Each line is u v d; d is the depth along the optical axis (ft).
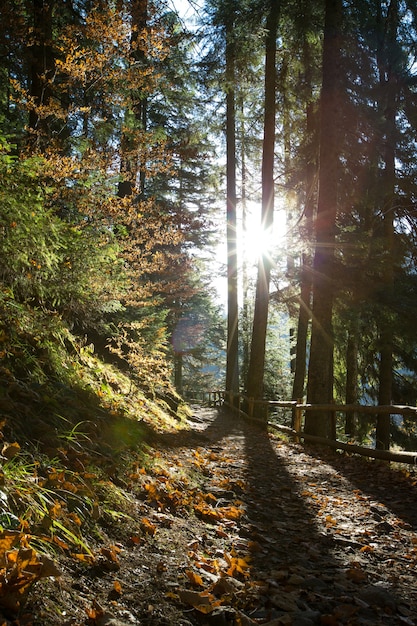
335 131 37.37
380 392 48.52
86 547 9.33
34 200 16.61
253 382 52.42
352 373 54.39
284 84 53.98
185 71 48.03
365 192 47.73
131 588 8.96
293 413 40.04
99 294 22.53
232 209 63.21
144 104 53.98
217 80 53.06
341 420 62.75
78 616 7.52
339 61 38.52
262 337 52.34
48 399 15.26
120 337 29.50
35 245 16.70
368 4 42.63
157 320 40.96
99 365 26.17
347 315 41.65
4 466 10.02
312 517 16.58
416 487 21.57
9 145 16.67
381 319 42.68
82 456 13.41
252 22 46.26
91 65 24.79
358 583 11.27
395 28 46.70
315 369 37.29
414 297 42.09
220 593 9.61
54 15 35.37
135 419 22.09
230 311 65.57
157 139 30.68
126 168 27.14
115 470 14.02
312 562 12.41
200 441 30.09
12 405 13.23
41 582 7.76
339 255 40.86
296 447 33.47
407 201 50.01
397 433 56.54
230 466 23.43
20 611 6.92
